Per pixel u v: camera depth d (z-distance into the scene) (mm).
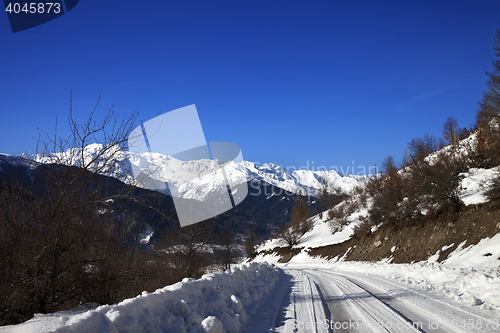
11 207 5395
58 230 5734
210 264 25219
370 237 39000
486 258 15656
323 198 97938
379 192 41656
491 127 26312
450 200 24141
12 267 5465
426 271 12445
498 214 18469
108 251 6902
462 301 6625
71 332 3064
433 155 43406
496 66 23062
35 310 5695
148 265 9008
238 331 5121
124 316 3820
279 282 14742
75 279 6500
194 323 4781
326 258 50062
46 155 5734
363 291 9133
